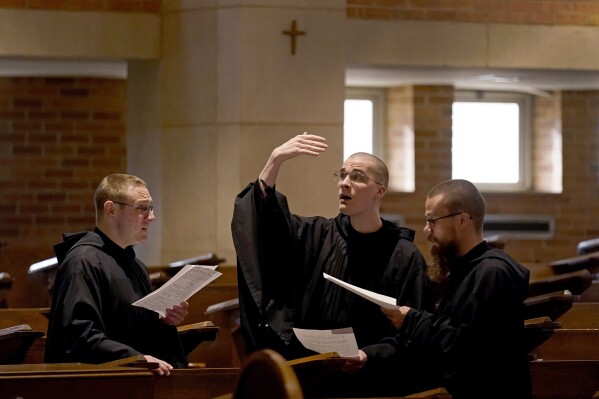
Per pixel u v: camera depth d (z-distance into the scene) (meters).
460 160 16.56
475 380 5.71
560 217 16.38
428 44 13.50
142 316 6.18
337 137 13.00
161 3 13.12
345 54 13.23
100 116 15.11
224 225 12.84
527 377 5.81
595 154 16.38
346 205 6.34
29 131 14.97
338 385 6.17
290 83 12.84
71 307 5.88
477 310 5.66
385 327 6.29
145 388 5.05
